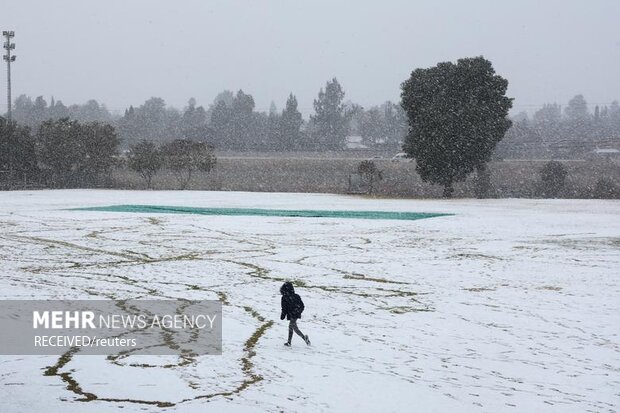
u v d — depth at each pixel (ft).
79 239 108.58
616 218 148.56
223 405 33.65
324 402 34.50
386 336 49.11
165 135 540.93
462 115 222.48
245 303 60.34
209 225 130.93
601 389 37.40
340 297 63.93
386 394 35.94
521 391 36.88
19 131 262.26
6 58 273.13
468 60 227.61
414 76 233.35
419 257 90.89
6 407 32.76
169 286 68.28
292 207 176.55
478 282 72.38
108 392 35.29
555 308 59.36
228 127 536.01
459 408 34.01
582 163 321.11
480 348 45.96
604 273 78.38
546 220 143.64
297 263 85.20
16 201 190.90
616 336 49.57
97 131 269.85
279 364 41.27
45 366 39.83
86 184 274.16
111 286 67.77
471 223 137.18
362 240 109.40
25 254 91.45
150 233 117.39
